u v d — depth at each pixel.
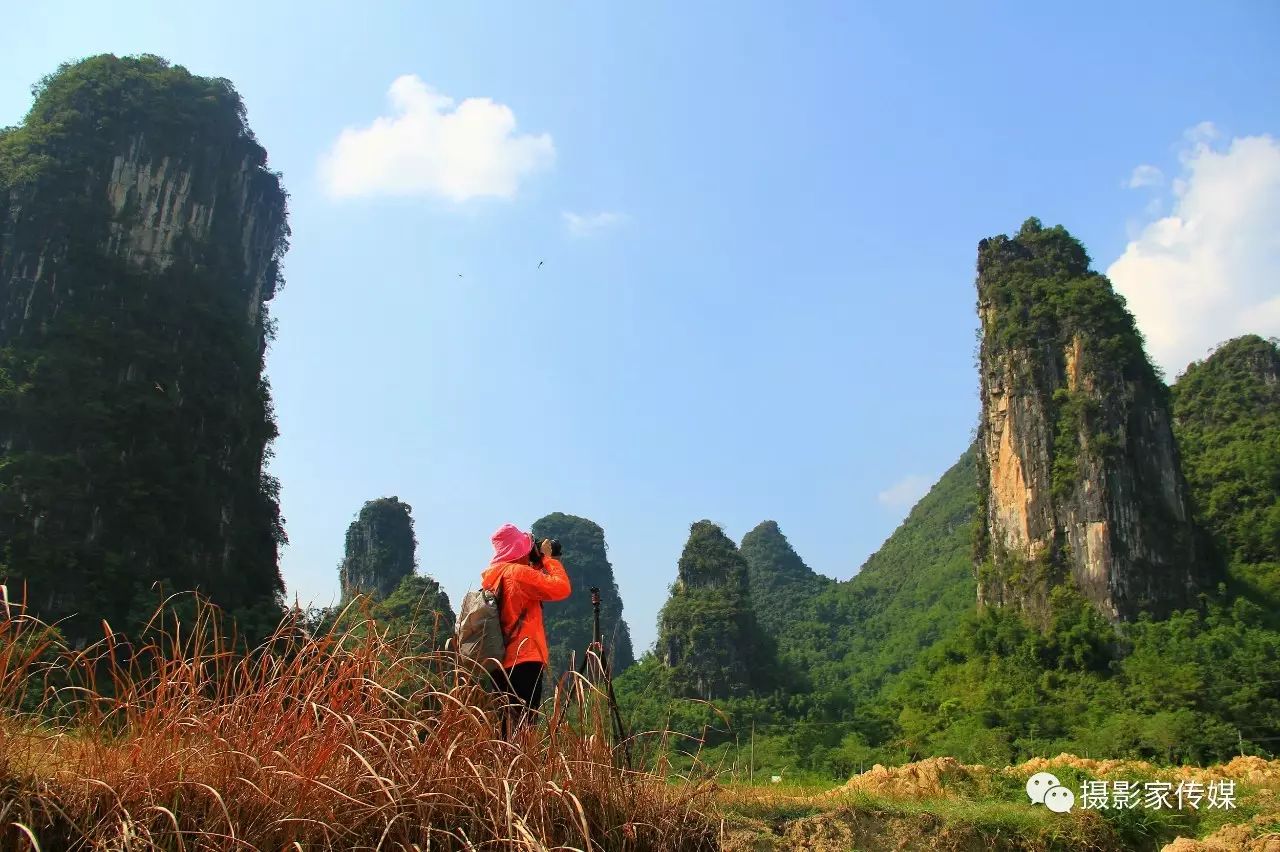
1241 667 38.16
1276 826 6.74
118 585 36.72
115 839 3.33
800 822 5.74
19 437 39.75
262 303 56.69
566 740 4.29
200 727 3.81
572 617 74.62
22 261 44.34
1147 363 52.72
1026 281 56.34
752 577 101.12
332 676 4.18
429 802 3.81
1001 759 33.56
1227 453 60.22
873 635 84.06
